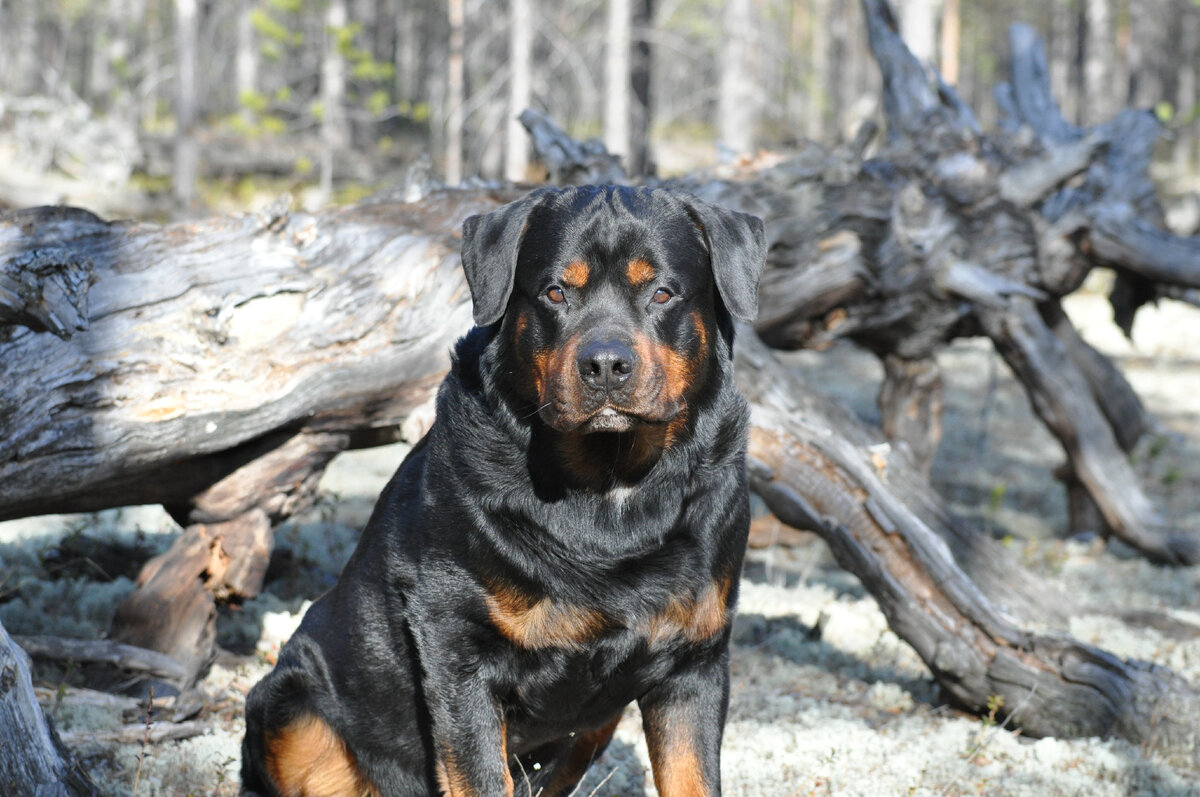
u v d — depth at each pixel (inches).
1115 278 306.3
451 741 109.5
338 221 186.9
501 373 111.3
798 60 956.0
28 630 187.6
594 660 109.7
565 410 103.1
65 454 157.5
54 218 167.3
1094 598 254.8
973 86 1690.5
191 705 159.5
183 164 682.8
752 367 200.4
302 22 871.7
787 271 246.4
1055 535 318.0
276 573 231.6
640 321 107.6
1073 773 157.3
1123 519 290.5
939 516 224.8
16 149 638.5
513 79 607.5
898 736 171.3
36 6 1193.4
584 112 743.1
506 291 109.0
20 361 155.3
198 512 180.9
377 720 120.3
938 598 184.9
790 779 152.6
